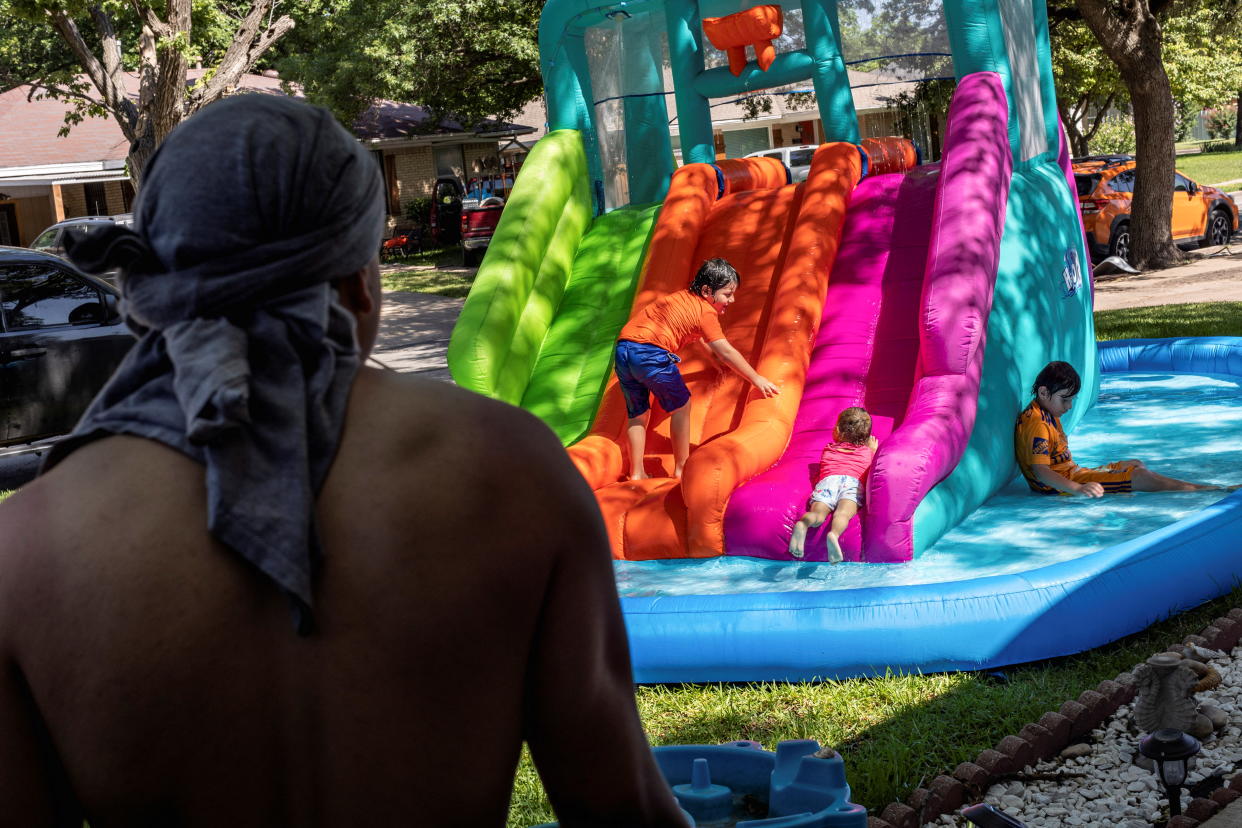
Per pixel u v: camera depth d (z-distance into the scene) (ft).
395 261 102.32
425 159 118.42
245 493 3.11
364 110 94.32
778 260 26.96
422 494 3.27
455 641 3.26
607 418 24.75
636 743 3.74
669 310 22.30
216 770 3.14
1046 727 13.29
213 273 3.30
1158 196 59.82
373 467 3.28
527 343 26.68
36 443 32.35
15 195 102.47
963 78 26.71
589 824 3.79
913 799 11.96
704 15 32.68
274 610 3.14
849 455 19.72
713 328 22.27
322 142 3.51
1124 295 52.21
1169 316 42.60
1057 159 30.86
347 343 3.50
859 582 18.40
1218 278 53.67
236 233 3.32
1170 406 29.45
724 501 20.13
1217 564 17.11
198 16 57.93
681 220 27.96
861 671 15.94
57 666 3.11
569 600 3.47
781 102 36.17
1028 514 21.30
